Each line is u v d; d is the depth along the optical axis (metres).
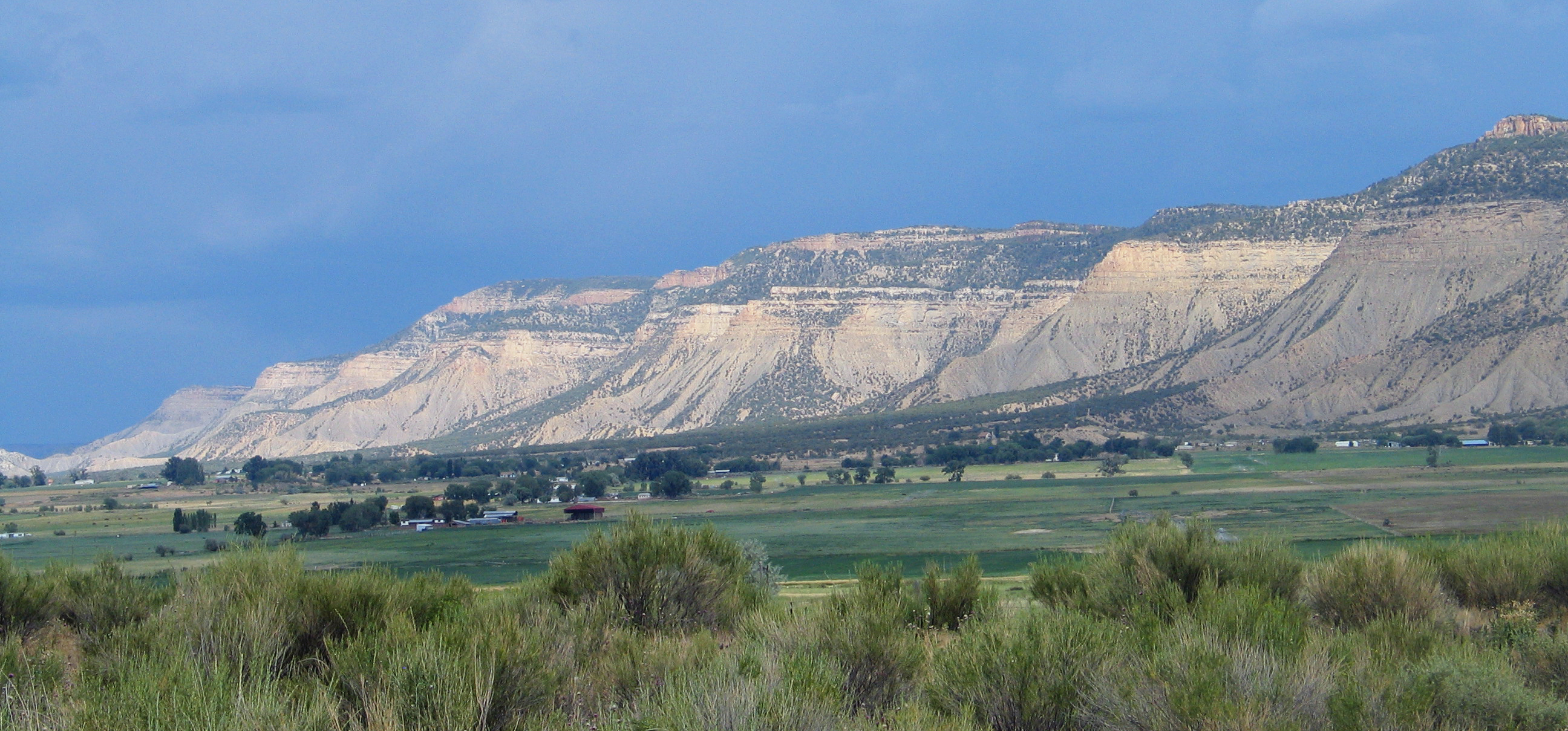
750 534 195.38
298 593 34.28
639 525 43.84
